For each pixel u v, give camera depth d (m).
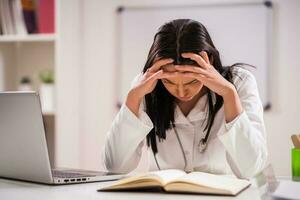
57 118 2.51
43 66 2.78
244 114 1.23
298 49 2.52
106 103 2.80
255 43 2.56
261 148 1.26
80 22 2.79
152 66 1.28
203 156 1.42
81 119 2.81
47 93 2.56
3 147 1.17
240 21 2.58
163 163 1.46
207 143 1.42
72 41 2.66
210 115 1.40
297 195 0.79
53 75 2.71
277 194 0.80
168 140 1.45
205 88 1.41
